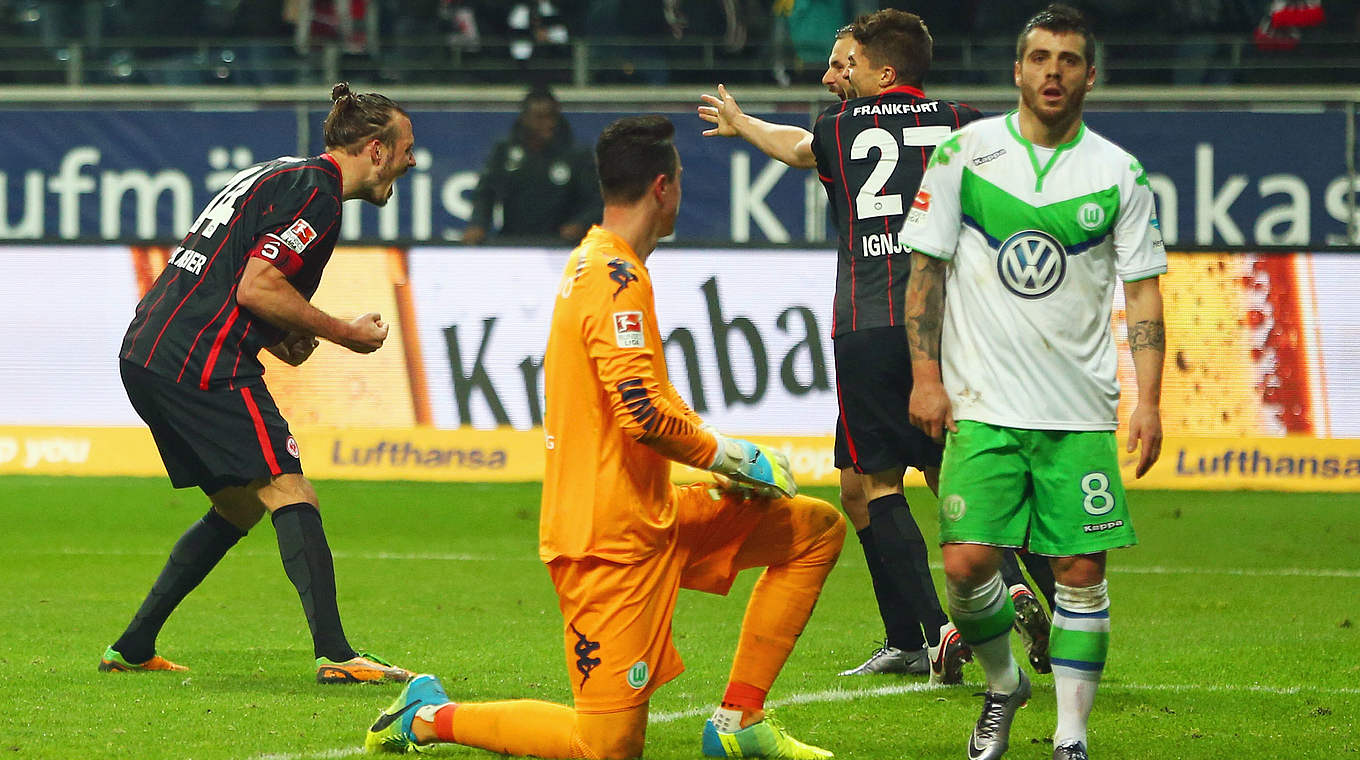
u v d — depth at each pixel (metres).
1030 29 13.79
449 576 28.50
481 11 55.97
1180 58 50.38
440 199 45.94
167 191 45.97
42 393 41.94
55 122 45.97
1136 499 38.03
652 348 13.46
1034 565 18.95
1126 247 13.84
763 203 44.75
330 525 34.84
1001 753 14.10
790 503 14.20
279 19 56.53
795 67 49.97
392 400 41.03
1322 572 29.20
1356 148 43.19
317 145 45.97
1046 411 13.71
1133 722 16.14
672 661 13.80
